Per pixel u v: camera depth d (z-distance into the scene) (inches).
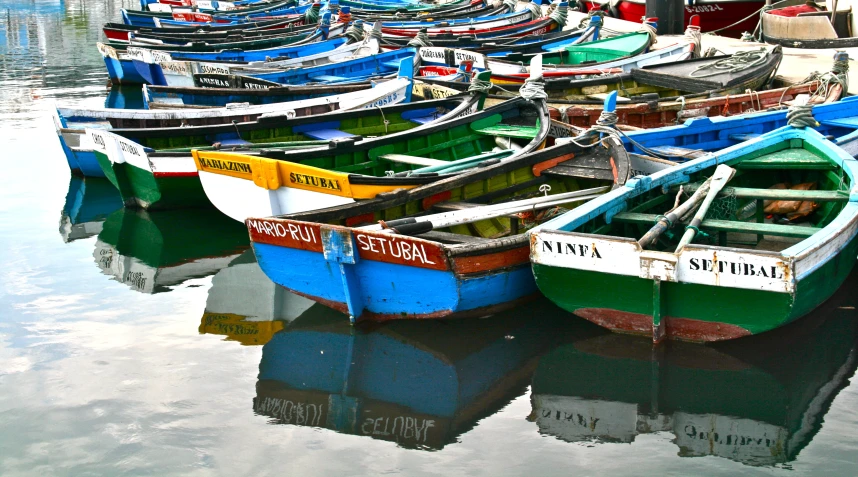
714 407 251.8
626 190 320.5
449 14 1121.4
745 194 321.4
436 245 274.1
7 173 536.1
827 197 314.2
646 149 407.5
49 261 387.5
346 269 294.8
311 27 983.6
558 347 291.1
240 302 340.8
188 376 278.4
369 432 245.3
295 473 225.1
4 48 1133.7
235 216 386.3
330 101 527.2
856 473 217.0
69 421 251.1
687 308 271.9
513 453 232.8
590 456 229.9
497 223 360.5
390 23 1020.5
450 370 280.4
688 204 307.4
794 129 376.5
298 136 474.6
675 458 227.5
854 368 269.0
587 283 281.1
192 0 1363.2
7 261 386.9
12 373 280.4
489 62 665.0
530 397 261.6
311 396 265.3
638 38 744.3
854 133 398.3
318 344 300.8
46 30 1330.0
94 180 525.7
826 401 251.4
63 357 291.7
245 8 1316.4
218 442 240.5
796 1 943.0
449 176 363.6
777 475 217.6
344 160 408.2
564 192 387.9
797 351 280.5
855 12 868.6
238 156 366.9
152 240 418.0
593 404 256.5
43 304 338.0
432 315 296.0
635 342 289.0
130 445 238.7
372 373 279.6
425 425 248.2
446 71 666.8
